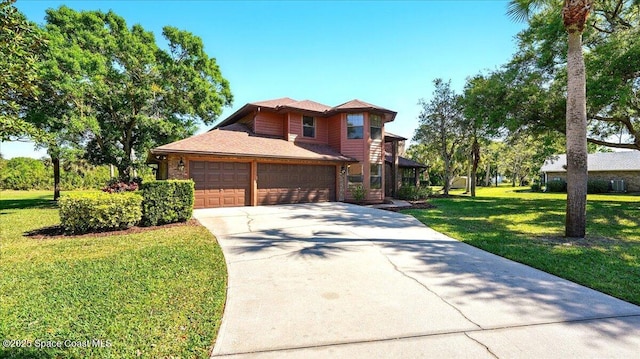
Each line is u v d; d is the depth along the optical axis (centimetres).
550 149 1762
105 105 1653
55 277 443
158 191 862
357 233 758
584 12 675
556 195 2388
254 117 1634
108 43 1569
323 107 1859
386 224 886
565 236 734
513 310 340
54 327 302
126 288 402
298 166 1503
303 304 356
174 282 424
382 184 1712
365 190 1617
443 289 402
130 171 1809
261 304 356
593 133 1528
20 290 396
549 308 345
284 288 405
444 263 519
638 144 1316
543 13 1238
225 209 1225
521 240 691
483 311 337
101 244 647
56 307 347
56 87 1340
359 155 1662
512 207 1382
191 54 1862
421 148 3050
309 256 557
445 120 2278
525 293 389
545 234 764
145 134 1823
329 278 443
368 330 296
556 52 1227
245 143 1437
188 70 1767
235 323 311
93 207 757
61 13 1543
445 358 250
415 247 626
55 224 962
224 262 517
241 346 269
